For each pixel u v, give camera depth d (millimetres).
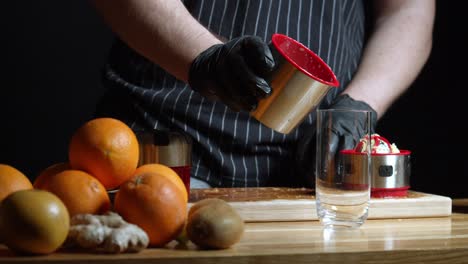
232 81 1301
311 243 1164
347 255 1108
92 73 2770
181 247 1127
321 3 1772
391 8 1914
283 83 1279
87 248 1087
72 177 1136
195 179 1713
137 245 1079
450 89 2463
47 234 1043
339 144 1292
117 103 1767
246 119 1725
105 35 2758
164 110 1714
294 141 1750
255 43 1277
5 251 1090
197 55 1449
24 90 2746
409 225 1323
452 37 2438
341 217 1266
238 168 1722
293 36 1756
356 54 1894
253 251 1106
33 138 2766
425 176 2502
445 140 2486
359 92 1758
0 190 1140
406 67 1817
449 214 1406
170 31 1478
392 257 1121
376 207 1382
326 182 1267
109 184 1204
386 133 2508
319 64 1326
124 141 1198
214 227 1098
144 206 1104
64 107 2771
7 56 2725
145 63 1731
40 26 2727
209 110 1716
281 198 1402
